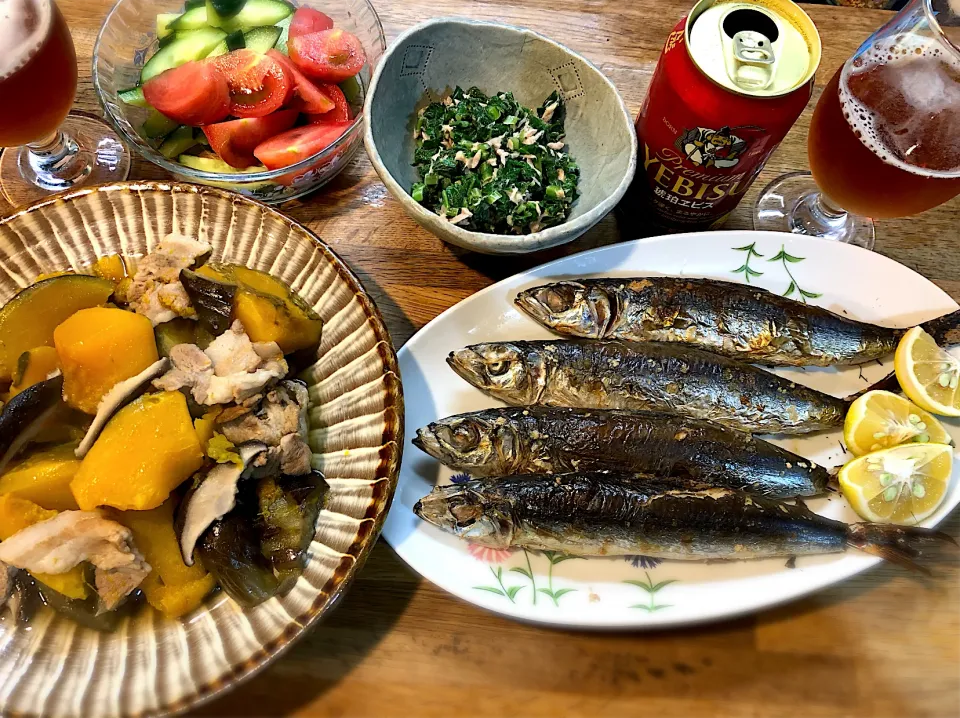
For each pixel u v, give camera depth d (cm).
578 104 37
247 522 26
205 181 34
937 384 33
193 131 36
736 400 33
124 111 35
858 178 31
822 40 41
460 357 33
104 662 26
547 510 29
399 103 37
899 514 31
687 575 30
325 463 29
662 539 30
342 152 36
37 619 26
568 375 33
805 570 30
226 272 29
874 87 30
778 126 29
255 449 26
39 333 28
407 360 33
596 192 35
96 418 26
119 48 37
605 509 29
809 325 34
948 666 30
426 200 35
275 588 26
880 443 32
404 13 42
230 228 32
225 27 37
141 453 25
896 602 31
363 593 30
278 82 34
